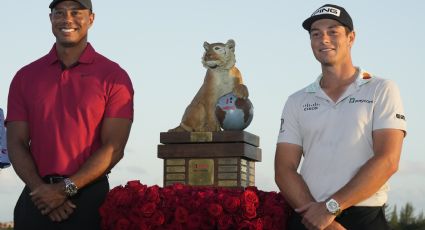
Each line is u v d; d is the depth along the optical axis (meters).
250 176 7.61
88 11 4.70
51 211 4.41
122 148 4.62
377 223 4.12
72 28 4.62
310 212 4.06
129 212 4.51
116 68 4.68
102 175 4.53
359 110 4.18
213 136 7.33
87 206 4.49
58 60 4.68
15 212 4.60
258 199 4.46
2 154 5.70
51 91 4.61
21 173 4.53
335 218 4.13
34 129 4.62
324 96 4.27
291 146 4.37
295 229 4.29
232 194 4.54
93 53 4.70
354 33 4.39
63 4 4.62
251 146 7.52
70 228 4.47
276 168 4.38
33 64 4.77
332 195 4.05
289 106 4.41
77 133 4.54
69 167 4.51
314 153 4.25
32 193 4.41
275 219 4.42
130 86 4.71
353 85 4.24
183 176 7.37
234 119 7.34
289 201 4.27
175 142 7.42
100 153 4.49
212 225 4.44
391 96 4.18
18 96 4.71
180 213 4.46
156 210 4.48
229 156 7.29
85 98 4.56
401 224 10.72
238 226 4.39
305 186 4.24
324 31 4.28
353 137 4.16
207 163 7.33
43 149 4.56
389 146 4.09
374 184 4.03
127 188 4.57
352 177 4.13
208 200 4.47
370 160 4.08
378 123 4.15
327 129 4.22
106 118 4.59
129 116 4.64
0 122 5.68
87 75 4.61
